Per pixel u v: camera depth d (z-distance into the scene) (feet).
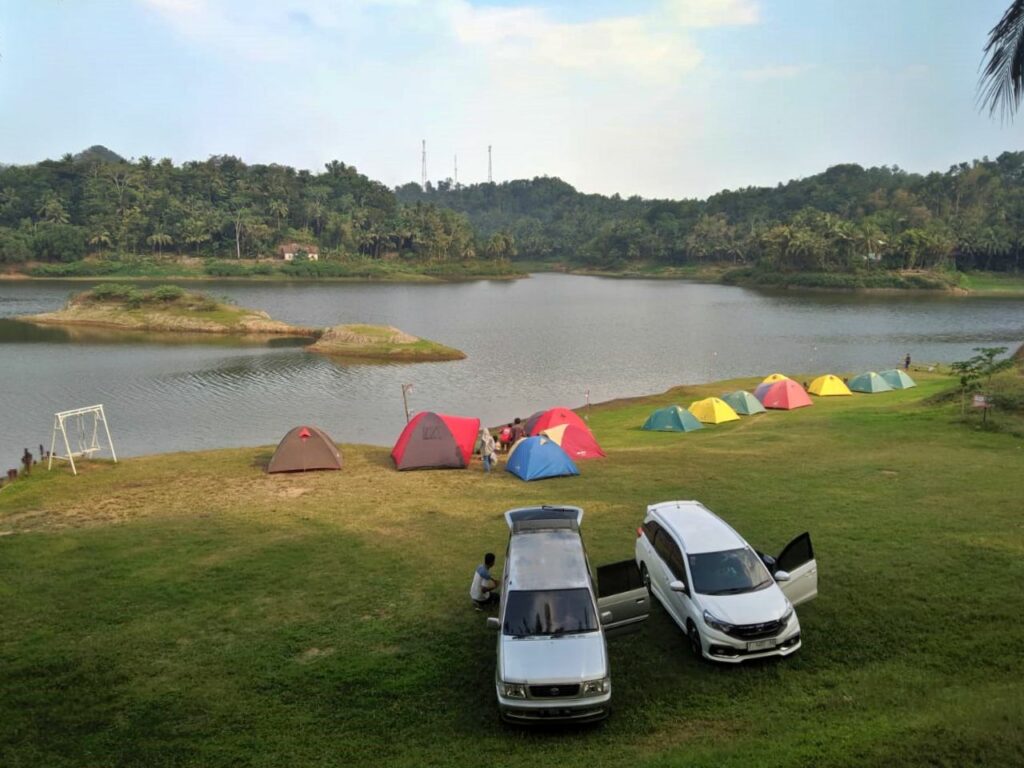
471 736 32.76
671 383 187.11
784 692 34.55
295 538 60.08
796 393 132.05
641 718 33.40
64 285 537.65
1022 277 602.44
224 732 33.47
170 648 41.42
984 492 64.69
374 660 39.52
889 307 419.54
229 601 47.62
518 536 41.70
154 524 64.54
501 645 34.96
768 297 504.02
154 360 217.36
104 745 32.71
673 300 481.05
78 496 74.84
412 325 324.19
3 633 43.47
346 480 80.94
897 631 39.58
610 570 39.32
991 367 109.09
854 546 52.06
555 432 90.89
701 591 39.01
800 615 41.96
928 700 32.40
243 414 147.74
